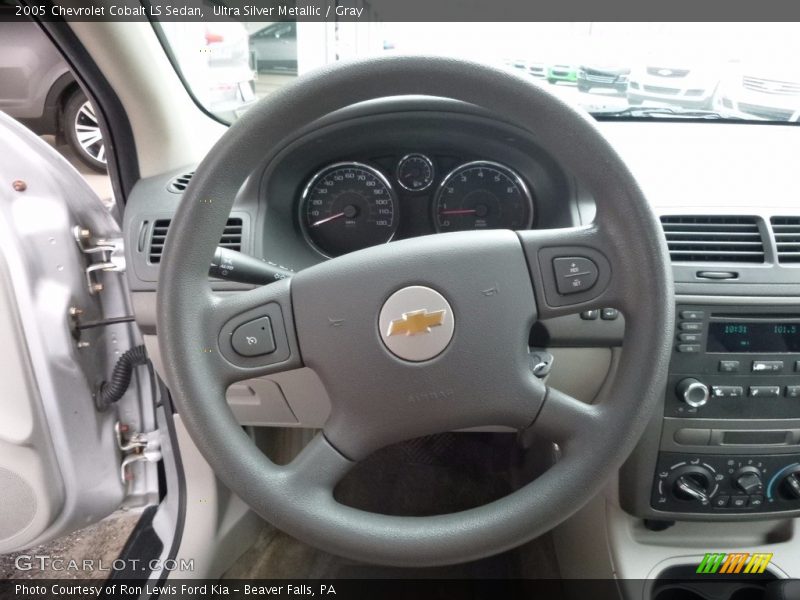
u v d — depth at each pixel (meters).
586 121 0.61
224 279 0.78
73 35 0.86
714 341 0.90
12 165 0.86
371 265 0.64
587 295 0.65
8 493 0.96
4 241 0.84
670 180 0.96
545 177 0.98
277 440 1.33
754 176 0.97
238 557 1.33
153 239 0.93
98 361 1.05
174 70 1.00
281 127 0.62
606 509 1.04
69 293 0.94
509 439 1.50
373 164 1.03
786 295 0.88
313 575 1.30
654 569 1.01
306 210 1.04
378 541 0.62
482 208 1.04
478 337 0.64
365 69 0.60
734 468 0.94
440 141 0.99
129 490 1.21
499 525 0.62
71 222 0.95
